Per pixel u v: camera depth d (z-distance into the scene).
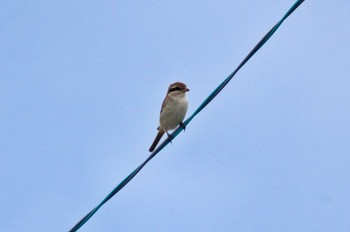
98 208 10.68
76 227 10.48
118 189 10.95
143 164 11.38
